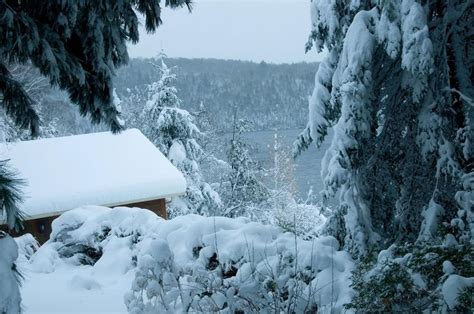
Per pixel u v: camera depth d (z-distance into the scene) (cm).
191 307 524
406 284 464
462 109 711
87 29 495
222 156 3052
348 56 707
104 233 886
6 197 397
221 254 648
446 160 698
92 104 533
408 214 766
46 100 2952
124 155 2003
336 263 603
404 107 767
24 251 976
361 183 749
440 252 490
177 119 2639
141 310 523
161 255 541
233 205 2586
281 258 598
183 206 2300
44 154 2019
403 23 653
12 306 374
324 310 530
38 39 457
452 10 701
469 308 409
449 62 727
